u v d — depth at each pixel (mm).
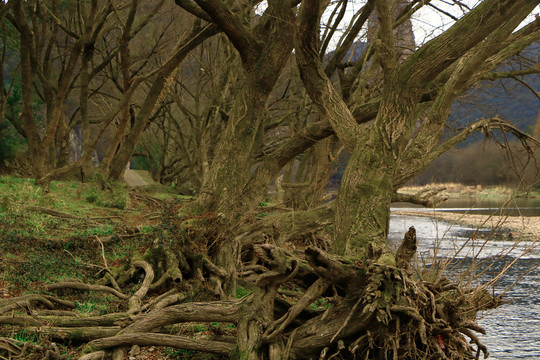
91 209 15992
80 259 9695
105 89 32594
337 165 16250
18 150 26938
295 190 16656
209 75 24297
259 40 10391
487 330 9047
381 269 5023
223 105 24828
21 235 10281
